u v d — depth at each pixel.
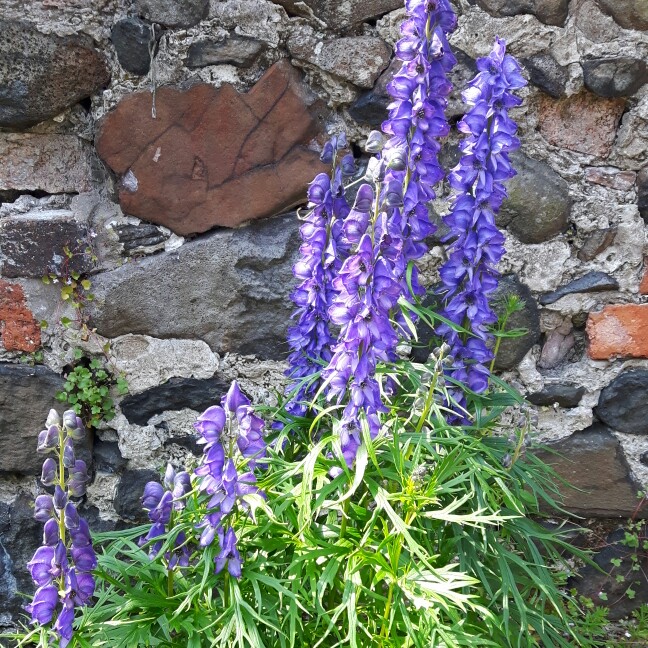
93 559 1.12
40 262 1.44
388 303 1.10
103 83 1.40
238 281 1.45
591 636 1.49
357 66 1.39
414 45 1.19
